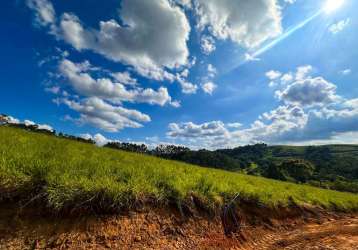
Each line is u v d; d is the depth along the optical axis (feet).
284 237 34.65
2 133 34.22
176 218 25.50
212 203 30.25
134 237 20.67
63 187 19.20
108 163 29.45
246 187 41.75
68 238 17.56
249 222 34.99
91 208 19.93
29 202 17.71
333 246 30.68
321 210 56.34
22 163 20.12
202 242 24.98
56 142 39.83
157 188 26.32
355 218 60.29
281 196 48.67
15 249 15.28
